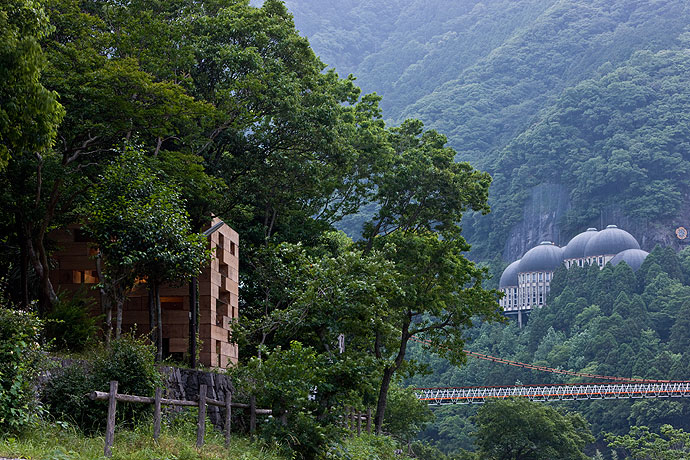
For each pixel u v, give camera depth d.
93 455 15.67
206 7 48.59
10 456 14.07
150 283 29.39
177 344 34.03
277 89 45.44
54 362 19.94
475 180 53.44
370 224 52.50
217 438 22.16
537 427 113.94
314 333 28.80
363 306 26.47
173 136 38.59
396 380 48.62
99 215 28.23
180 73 43.66
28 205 31.48
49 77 32.97
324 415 24.25
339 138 50.09
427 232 52.47
